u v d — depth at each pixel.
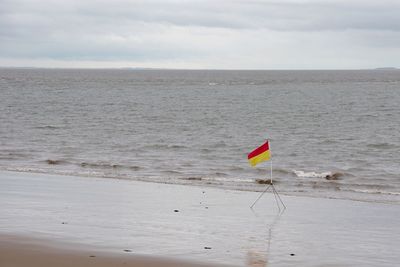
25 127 51.84
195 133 50.50
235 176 28.23
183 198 20.69
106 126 54.81
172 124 58.12
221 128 55.00
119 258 12.34
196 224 16.38
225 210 18.64
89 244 13.52
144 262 12.12
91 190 21.94
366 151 39.72
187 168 30.83
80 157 34.56
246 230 15.82
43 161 32.06
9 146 39.03
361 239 15.10
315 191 24.06
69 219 16.42
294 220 17.34
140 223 16.23
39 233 14.43
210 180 26.42
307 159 35.75
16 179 24.50
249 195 21.86
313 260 13.00
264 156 18.67
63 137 45.34
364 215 18.36
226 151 38.78
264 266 12.38
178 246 13.75
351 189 24.95
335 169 31.88
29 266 11.53
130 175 27.52
